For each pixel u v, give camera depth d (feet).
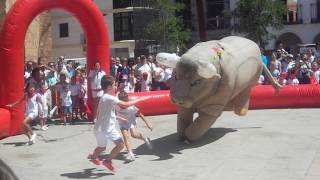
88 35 43.01
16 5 36.96
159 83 51.75
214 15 137.39
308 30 126.21
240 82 30.68
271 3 101.50
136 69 52.39
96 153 23.72
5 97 36.47
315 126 37.06
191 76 26.50
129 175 23.86
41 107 38.75
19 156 29.25
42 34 92.63
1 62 36.29
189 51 28.96
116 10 135.74
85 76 46.68
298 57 59.06
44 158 28.53
